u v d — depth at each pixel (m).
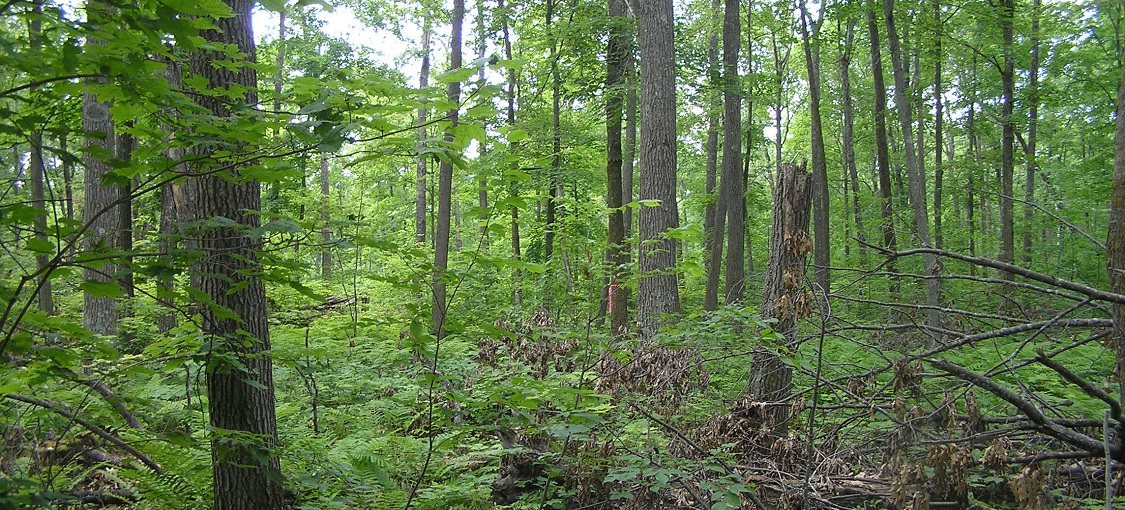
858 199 21.88
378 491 4.94
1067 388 6.41
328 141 2.55
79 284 2.60
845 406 5.01
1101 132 16.88
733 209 16.58
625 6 14.50
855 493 4.84
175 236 2.77
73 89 2.59
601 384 5.56
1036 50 19.03
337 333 7.95
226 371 3.59
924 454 4.50
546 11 18.34
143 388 5.34
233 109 2.82
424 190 22.98
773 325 6.18
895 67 14.89
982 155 20.64
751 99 16.14
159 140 3.06
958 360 7.34
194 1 2.22
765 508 4.63
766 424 5.41
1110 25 18.98
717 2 22.05
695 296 19.86
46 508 2.18
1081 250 15.04
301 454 4.55
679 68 16.16
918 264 15.20
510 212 4.13
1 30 2.18
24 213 2.40
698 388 5.95
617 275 8.12
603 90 13.77
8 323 2.79
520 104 17.41
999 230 24.02
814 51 26.25
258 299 4.14
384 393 6.19
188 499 4.53
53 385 4.01
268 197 12.61
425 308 4.06
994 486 4.98
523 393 4.28
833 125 28.81
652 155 10.10
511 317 7.39
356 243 3.16
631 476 4.32
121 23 2.29
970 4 16.67
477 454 5.27
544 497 4.99
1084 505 4.61
